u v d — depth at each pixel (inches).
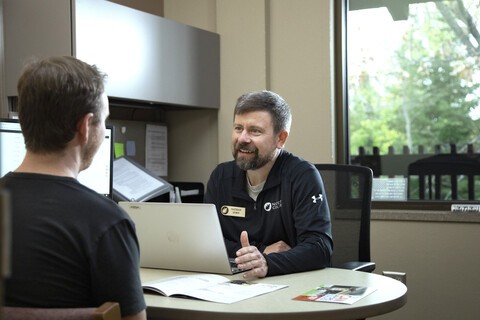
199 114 134.2
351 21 130.0
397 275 84.7
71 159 43.2
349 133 130.1
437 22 123.6
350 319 49.6
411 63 125.7
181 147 136.6
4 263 18.5
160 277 64.7
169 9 137.3
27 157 42.8
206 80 126.0
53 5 93.2
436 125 123.7
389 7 127.3
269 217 78.3
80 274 39.6
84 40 94.0
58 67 42.2
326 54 122.6
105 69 98.7
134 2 126.7
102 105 44.8
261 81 126.8
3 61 97.0
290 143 126.4
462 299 114.4
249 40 127.6
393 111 127.0
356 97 129.8
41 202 39.9
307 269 67.7
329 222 74.2
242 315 47.6
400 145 126.4
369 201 88.7
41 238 39.0
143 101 110.9
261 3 126.4
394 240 119.5
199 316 48.6
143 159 128.1
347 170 91.5
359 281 61.5
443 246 115.7
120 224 41.1
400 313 119.5
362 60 129.4
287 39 126.0
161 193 100.3
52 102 41.3
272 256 65.2
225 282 60.4
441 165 123.0
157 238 68.1
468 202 119.4
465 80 121.5
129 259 41.0
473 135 120.6
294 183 76.8
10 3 96.6
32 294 38.5
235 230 80.7
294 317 47.8
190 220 65.2
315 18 123.3
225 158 129.9
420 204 122.2
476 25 120.3
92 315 35.9
